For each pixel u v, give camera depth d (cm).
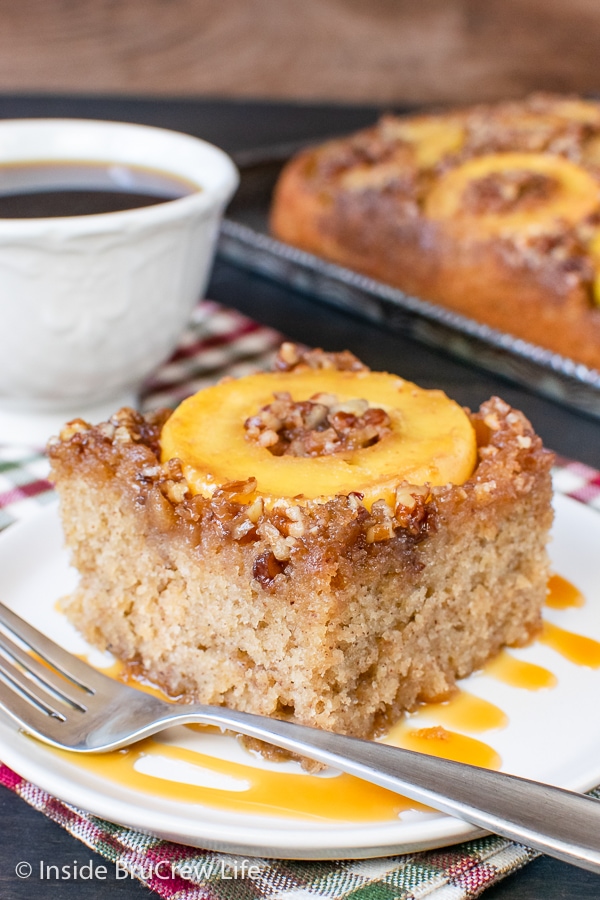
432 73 97
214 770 42
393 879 40
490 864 40
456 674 45
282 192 71
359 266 69
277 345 60
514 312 64
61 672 43
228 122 87
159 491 43
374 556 42
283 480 43
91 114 86
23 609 46
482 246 64
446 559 44
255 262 68
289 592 42
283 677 43
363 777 40
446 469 44
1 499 50
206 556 43
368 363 61
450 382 60
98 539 45
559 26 95
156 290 52
